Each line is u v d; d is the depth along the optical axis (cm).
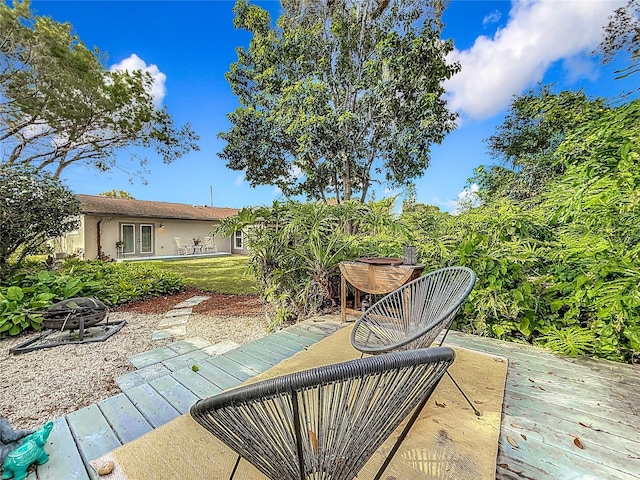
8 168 563
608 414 155
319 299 373
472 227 341
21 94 739
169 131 1063
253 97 937
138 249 1373
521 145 654
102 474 118
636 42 345
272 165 941
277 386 66
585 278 235
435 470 118
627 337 217
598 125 231
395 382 77
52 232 615
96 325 374
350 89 862
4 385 248
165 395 184
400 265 292
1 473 119
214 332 386
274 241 385
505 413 157
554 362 222
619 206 224
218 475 118
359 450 82
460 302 154
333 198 984
